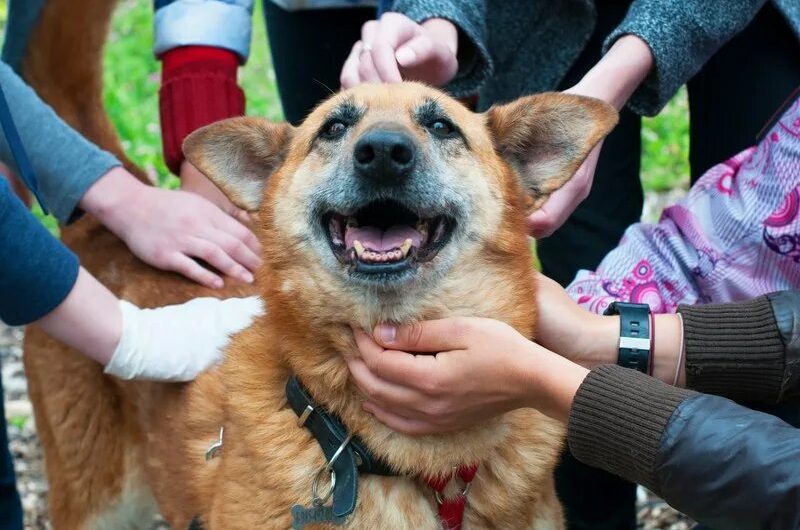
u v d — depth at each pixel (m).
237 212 1.31
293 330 0.97
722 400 0.83
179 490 1.12
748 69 1.21
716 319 0.99
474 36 1.17
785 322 0.97
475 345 0.90
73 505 1.26
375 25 1.16
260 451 0.97
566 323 1.01
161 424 1.15
